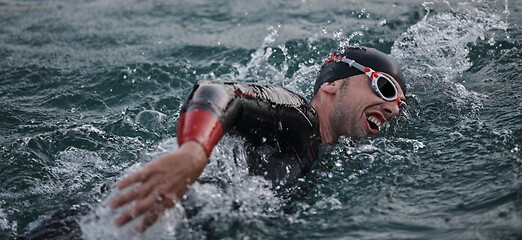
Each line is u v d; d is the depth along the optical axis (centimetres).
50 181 940
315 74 1316
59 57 1552
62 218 781
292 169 847
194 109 730
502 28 1396
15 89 1345
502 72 1200
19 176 949
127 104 1264
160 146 877
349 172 870
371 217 752
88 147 1059
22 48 1638
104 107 1259
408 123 985
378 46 1448
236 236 724
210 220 750
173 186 669
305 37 1549
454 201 767
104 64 1475
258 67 1417
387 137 949
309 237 719
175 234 719
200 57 1509
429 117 1023
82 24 1862
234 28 1719
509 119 967
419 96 1109
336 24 1634
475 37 1364
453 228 704
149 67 1427
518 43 1319
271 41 1539
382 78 941
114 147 1056
